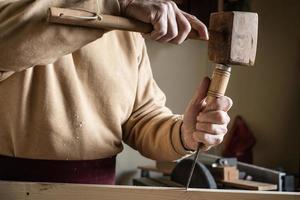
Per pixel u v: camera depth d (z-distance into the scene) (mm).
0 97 797
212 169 1828
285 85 2646
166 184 1881
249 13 642
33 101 815
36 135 816
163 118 971
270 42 2621
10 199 686
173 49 2523
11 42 563
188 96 2564
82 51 857
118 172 2387
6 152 819
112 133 910
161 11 581
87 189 692
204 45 2594
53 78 826
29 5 566
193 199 690
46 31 560
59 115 827
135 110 1000
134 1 589
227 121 743
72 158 854
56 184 692
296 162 2645
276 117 2650
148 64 1045
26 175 825
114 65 909
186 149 870
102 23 564
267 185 1709
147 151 982
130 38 956
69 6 566
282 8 2623
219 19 649
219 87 718
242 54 645
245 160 2557
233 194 685
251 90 2641
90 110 875
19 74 800
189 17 640
